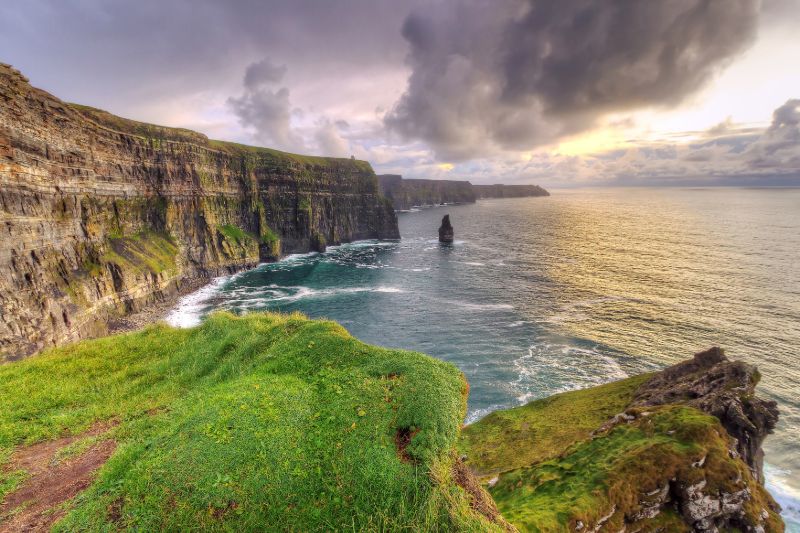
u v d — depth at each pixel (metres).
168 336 22.33
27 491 9.86
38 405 14.71
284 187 168.88
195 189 126.56
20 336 51.19
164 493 9.22
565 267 124.94
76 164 77.75
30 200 60.81
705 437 24.64
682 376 39.59
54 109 72.62
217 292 104.00
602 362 58.34
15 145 58.97
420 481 10.26
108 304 75.69
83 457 11.26
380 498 9.76
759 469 27.23
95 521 8.62
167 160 116.62
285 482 9.72
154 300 91.12
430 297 94.25
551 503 21.45
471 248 168.75
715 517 21.80
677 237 184.88
